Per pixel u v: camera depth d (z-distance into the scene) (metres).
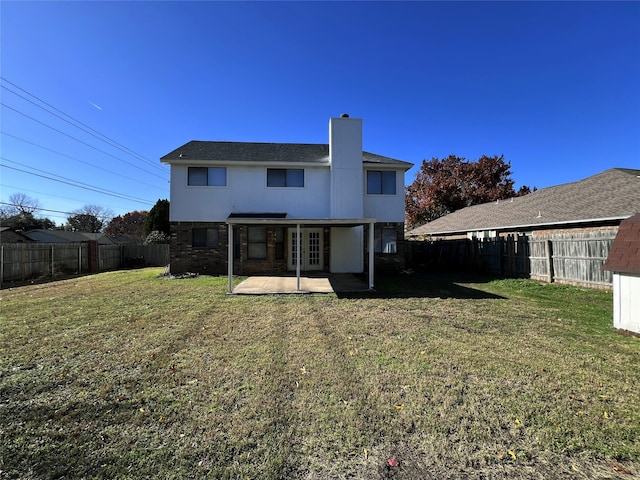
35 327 5.67
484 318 6.30
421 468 2.17
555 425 2.66
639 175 13.40
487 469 2.16
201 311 6.95
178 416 2.79
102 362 4.04
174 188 13.73
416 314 6.65
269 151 15.41
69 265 16.00
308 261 14.50
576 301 8.02
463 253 15.99
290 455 2.29
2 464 2.19
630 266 5.23
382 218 14.53
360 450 2.35
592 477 2.09
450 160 33.56
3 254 12.34
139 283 11.50
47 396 3.16
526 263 12.11
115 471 2.12
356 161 14.05
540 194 17.83
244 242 13.91
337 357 4.20
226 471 2.13
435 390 3.27
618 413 2.84
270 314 6.68
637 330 5.22
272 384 3.41
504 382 3.46
